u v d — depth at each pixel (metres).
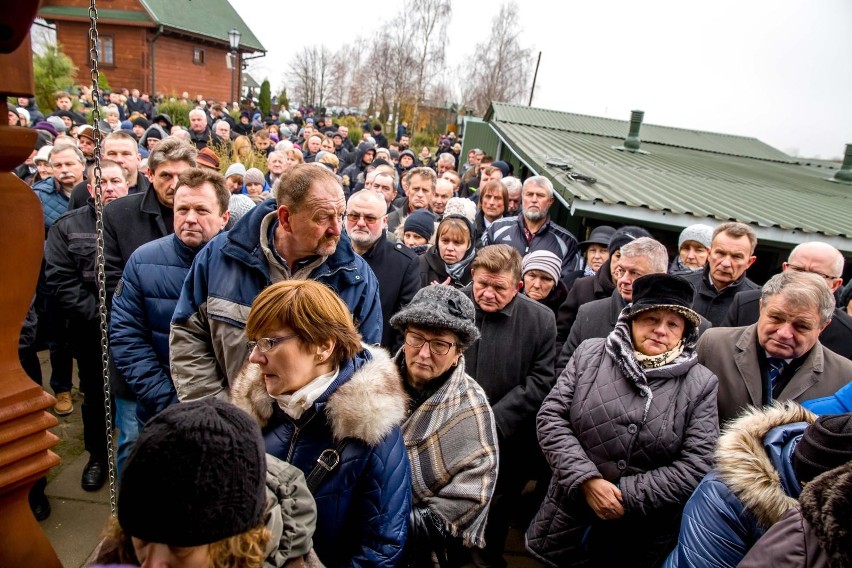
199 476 0.83
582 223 6.13
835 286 3.11
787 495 1.44
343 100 42.94
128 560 1.00
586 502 2.17
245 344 2.01
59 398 3.81
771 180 8.83
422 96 31.66
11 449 0.99
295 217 1.97
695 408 2.08
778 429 1.56
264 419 1.54
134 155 3.83
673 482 1.99
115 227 2.94
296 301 1.42
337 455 1.45
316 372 1.48
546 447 2.21
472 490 1.81
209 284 2.05
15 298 0.98
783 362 2.30
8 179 0.95
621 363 2.15
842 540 1.06
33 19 0.83
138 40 28.20
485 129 16.53
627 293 2.80
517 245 4.55
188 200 2.36
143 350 2.38
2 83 0.90
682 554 1.63
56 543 2.74
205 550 0.89
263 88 27.09
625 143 10.14
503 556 2.90
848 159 10.27
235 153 9.86
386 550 1.51
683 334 2.16
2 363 0.98
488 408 1.97
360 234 3.02
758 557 1.26
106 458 3.18
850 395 1.89
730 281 3.32
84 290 2.98
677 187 6.48
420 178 5.25
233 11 35.78
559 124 13.34
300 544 1.17
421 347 1.86
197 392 2.09
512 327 2.67
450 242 3.56
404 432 1.89
